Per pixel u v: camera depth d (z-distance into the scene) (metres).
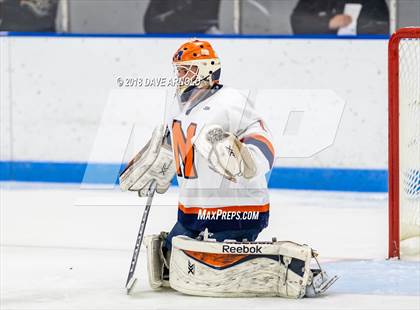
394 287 10.56
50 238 14.65
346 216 17.25
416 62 13.06
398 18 21.55
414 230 12.84
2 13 23.39
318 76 21.44
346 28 21.81
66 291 10.30
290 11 22.08
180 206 10.15
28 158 22.98
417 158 12.84
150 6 22.88
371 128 21.20
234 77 21.86
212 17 22.56
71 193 20.59
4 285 10.72
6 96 22.92
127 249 13.59
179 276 9.83
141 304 9.47
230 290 9.73
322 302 9.55
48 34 22.67
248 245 9.62
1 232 15.26
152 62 22.31
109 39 22.44
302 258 9.54
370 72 21.20
